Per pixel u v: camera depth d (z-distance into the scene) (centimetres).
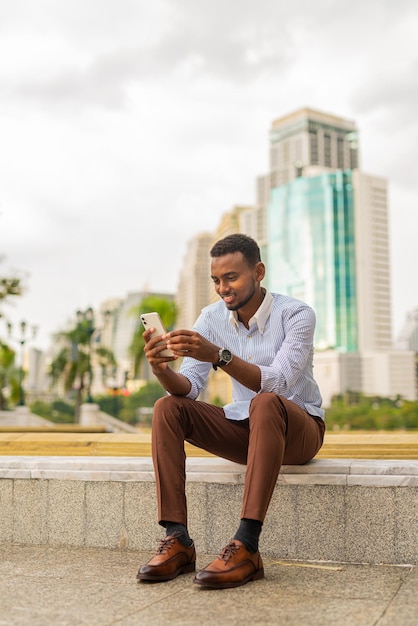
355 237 17725
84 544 313
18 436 391
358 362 15012
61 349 3934
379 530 273
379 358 14912
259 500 237
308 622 189
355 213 17850
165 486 253
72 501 316
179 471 256
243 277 269
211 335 290
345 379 14850
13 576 253
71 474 316
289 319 278
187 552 251
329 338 17450
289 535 285
